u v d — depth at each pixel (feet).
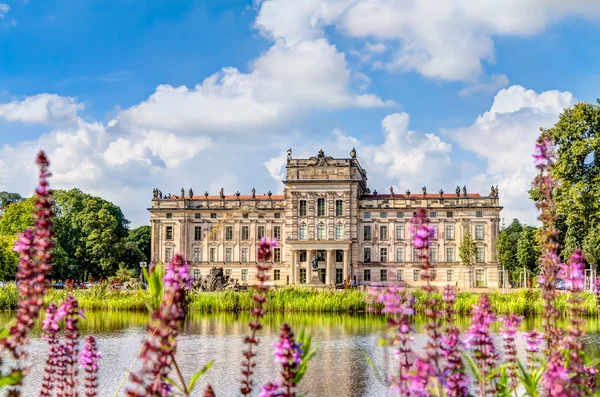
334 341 162.50
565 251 238.27
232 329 187.93
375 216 428.97
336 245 418.51
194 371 121.49
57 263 376.07
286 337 43.50
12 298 240.94
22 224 389.19
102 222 422.41
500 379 57.72
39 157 39.65
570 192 242.99
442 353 48.55
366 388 107.96
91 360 58.29
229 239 445.37
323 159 426.92
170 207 447.83
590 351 131.95
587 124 251.80
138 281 322.96
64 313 57.72
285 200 431.84
